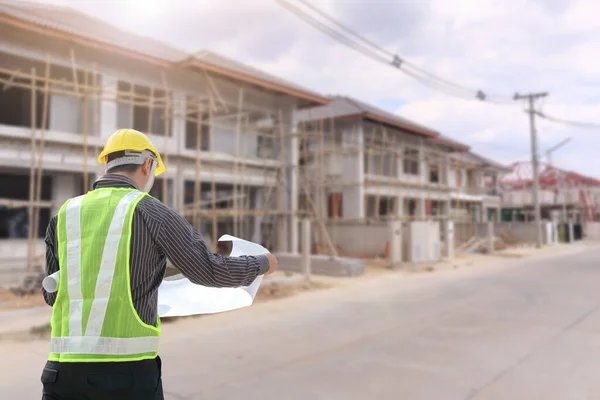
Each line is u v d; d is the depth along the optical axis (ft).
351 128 78.07
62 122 47.03
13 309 31.81
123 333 5.65
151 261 5.91
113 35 49.57
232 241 6.99
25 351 22.27
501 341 23.57
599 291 40.57
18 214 46.16
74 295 5.76
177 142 54.19
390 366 19.57
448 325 27.43
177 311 6.57
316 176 74.33
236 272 6.16
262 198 65.26
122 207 5.92
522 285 45.06
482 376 18.20
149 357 5.83
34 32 39.37
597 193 170.60
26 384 17.66
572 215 164.96
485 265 66.54
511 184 167.43
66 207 6.21
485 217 134.10
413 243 66.69
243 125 58.49
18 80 46.16
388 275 54.24
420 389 16.81
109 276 5.70
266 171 61.62
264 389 16.93
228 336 25.31
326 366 19.66
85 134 37.96
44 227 46.91
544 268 61.82
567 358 20.56
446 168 96.58
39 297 35.81
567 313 30.78
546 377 18.06
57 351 5.75
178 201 53.72
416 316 30.25
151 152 6.77
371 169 83.41
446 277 52.39
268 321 29.22
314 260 54.24
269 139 66.44
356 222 74.33
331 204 79.46
